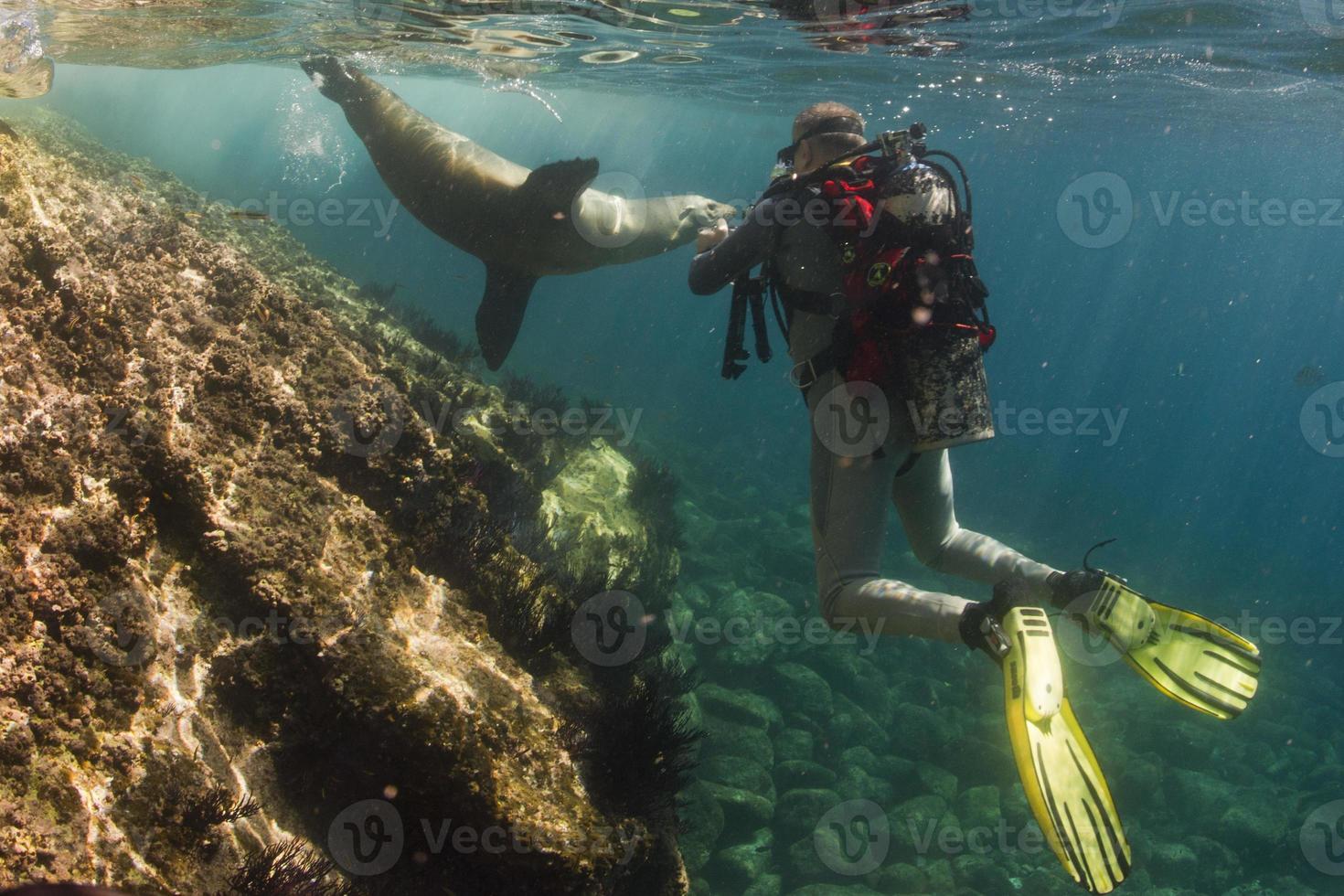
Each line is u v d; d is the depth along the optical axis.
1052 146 32.97
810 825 9.33
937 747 11.38
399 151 5.64
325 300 7.72
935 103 19.06
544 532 6.43
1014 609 2.58
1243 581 26.50
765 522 18.38
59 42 10.88
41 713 2.13
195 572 2.82
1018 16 10.16
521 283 5.74
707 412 33.56
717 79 17.48
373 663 2.86
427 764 2.73
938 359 2.87
